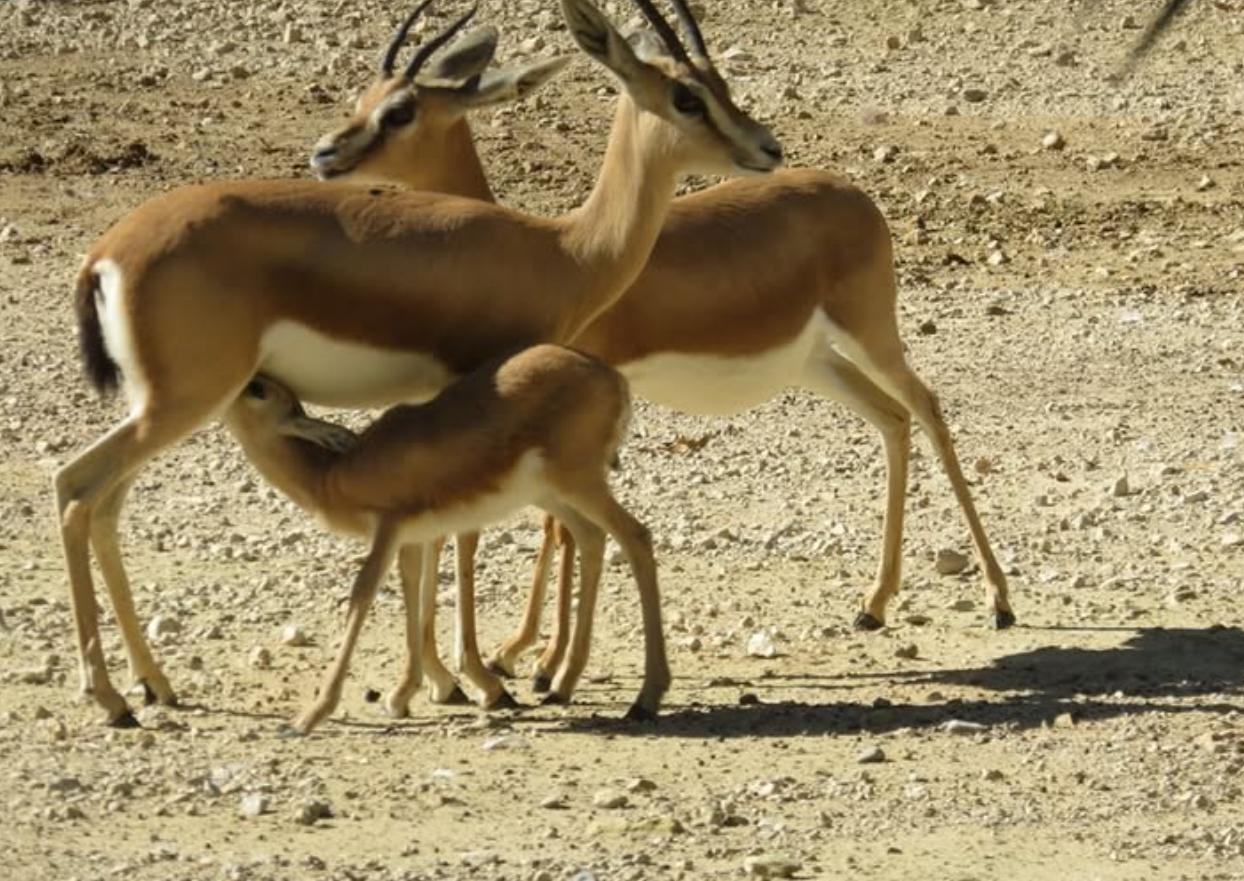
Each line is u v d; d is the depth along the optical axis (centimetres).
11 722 3584
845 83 7850
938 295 6350
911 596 4359
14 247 6406
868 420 4259
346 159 4153
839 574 4466
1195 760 3534
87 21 8056
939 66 8006
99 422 5241
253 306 3553
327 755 3500
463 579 3762
